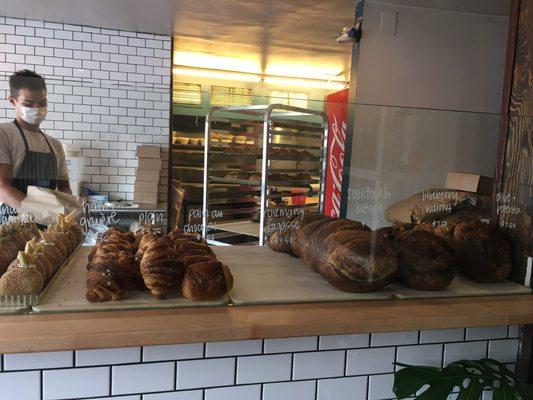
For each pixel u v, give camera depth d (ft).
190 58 15.48
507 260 3.73
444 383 3.20
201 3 10.04
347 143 3.75
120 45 12.64
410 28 9.32
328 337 3.41
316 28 11.62
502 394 3.14
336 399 3.50
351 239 3.34
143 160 3.61
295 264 3.93
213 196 3.78
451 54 9.57
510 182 3.85
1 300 2.75
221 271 3.08
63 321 2.65
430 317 3.05
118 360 3.01
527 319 3.22
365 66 9.20
